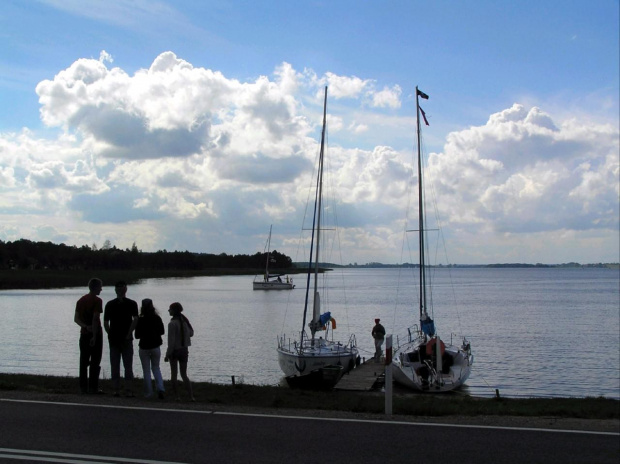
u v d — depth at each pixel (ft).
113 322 38.01
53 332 131.85
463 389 73.36
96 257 558.97
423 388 67.46
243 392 42.09
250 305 240.53
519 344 120.78
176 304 38.60
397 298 297.12
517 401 43.42
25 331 133.90
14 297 270.26
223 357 98.02
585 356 104.06
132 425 29.17
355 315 203.51
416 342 92.63
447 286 487.61
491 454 24.61
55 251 531.50
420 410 34.68
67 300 248.11
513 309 222.07
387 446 25.68
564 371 88.84
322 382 60.18
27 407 33.01
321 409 35.37
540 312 206.80
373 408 35.35
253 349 107.76
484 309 223.10
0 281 385.91
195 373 82.99
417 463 23.27
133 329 37.68
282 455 24.25
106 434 27.37
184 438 26.78
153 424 29.40
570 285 479.82
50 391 39.58
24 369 83.10
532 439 27.02
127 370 38.09
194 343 116.67
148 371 37.19
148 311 37.27
